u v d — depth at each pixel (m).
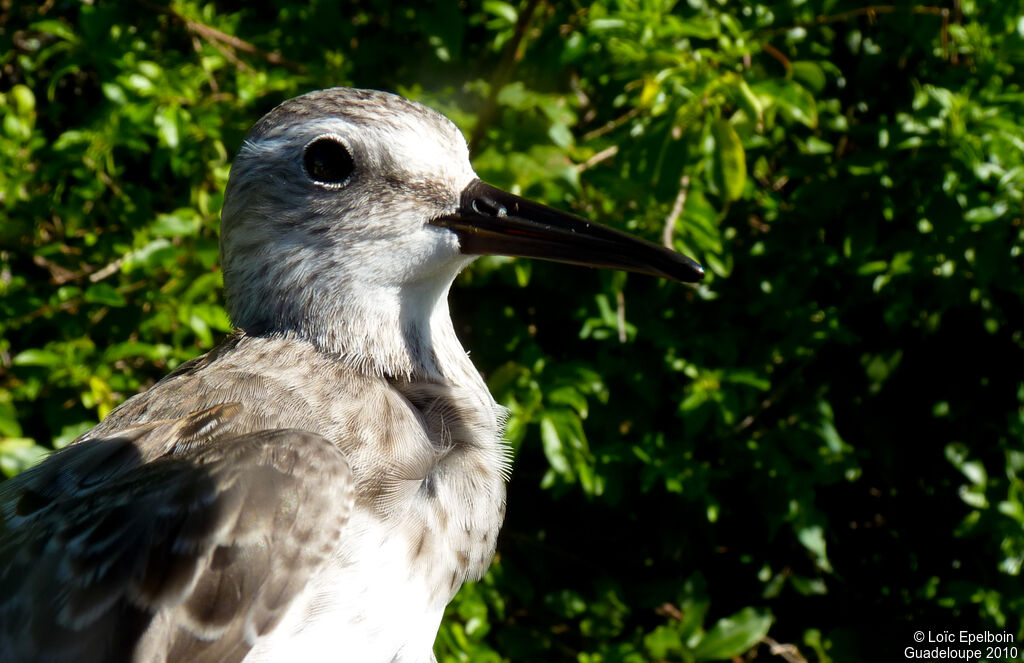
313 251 6.06
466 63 10.62
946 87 10.02
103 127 9.58
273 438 5.25
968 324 11.10
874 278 10.41
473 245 6.14
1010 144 9.35
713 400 9.83
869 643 11.84
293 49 10.41
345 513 5.14
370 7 10.89
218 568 4.95
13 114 9.89
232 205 6.25
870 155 9.81
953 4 10.34
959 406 11.23
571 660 11.18
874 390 11.06
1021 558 10.73
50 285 10.20
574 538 11.51
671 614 11.46
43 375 9.70
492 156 9.07
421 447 5.71
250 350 5.99
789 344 10.29
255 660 5.00
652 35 8.96
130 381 9.98
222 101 10.05
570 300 10.41
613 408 10.42
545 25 9.70
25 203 9.98
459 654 10.02
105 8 9.55
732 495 11.28
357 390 5.77
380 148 6.02
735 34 9.04
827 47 10.43
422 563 5.40
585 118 10.19
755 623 10.95
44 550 5.08
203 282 9.37
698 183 9.20
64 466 5.52
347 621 5.11
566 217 6.19
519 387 9.62
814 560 11.77
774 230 10.34
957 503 11.61
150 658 4.84
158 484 5.11
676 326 10.37
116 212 10.18
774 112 9.29
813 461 10.37
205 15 10.07
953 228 9.77
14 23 10.79
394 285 6.12
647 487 10.05
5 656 4.89
